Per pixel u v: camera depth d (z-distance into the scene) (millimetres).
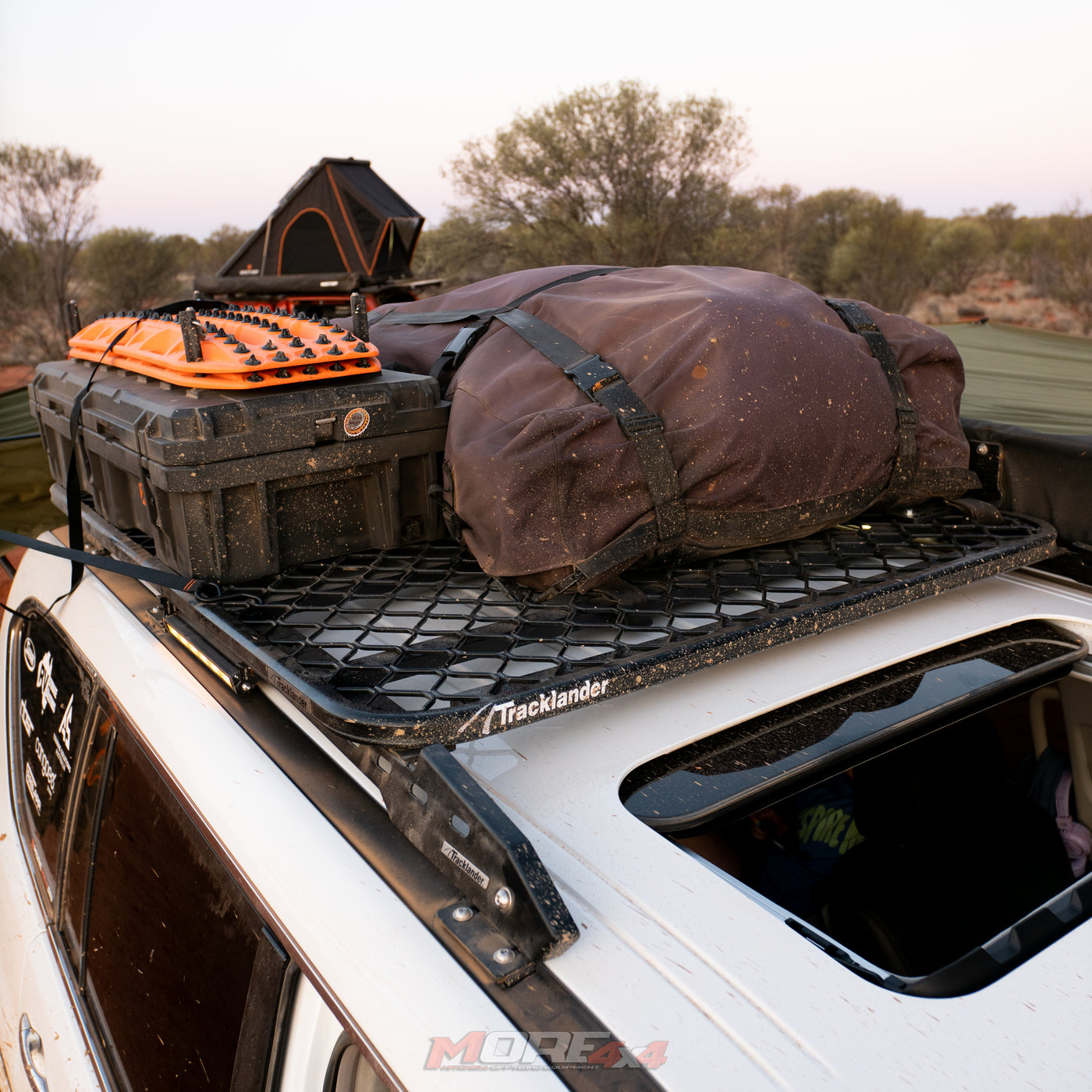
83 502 1808
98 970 1373
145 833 1208
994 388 4430
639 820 971
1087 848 1623
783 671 1246
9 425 5117
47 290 23266
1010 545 1459
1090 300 26016
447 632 1197
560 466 1228
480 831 813
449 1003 757
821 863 1577
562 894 862
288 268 12836
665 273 1602
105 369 1692
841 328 1472
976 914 1534
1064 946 860
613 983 766
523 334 1437
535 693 998
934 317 28234
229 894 1003
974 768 1711
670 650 1112
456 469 1317
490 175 22188
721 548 1336
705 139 21062
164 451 1222
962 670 1310
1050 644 1408
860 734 1152
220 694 1185
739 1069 696
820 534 1551
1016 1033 756
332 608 1258
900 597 1301
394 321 1896
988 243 30641
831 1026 741
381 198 12695
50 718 1688
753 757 1102
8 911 1754
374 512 1451
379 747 954
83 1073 1352
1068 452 1632
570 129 21016
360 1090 868
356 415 1357
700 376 1286
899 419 1438
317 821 955
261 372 1328
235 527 1309
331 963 832
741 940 816
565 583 1230
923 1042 734
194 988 1070
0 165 22031
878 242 26859
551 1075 696
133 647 1366
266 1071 926
